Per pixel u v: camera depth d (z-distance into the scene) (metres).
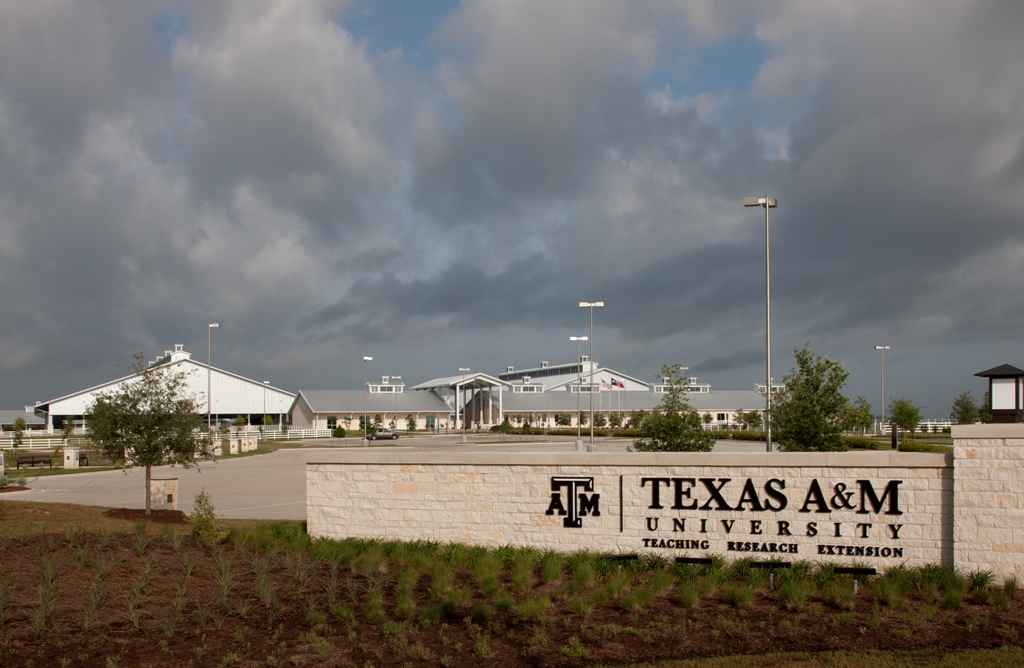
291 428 86.62
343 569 12.97
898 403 56.34
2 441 59.31
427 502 15.00
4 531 13.72
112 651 8.97
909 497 12.77
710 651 9.46
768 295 26.77
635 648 9.56
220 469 38.53
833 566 12.59
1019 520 12.12
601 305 50.00
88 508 18.50
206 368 91.19
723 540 13.55
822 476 13.18
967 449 12.38
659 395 98.88
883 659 9.10
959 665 8.89
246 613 10.38
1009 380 26.06
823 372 21.09
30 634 9.23
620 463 14.08
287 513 21.11
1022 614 10.67
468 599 11.38
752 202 26.95
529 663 9.09
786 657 9.21
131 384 19.95
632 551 13.94
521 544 14.46
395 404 94.12
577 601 11.05
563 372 118.69
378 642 9.63
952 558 12.50
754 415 58.53
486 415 93.56
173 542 13.48
